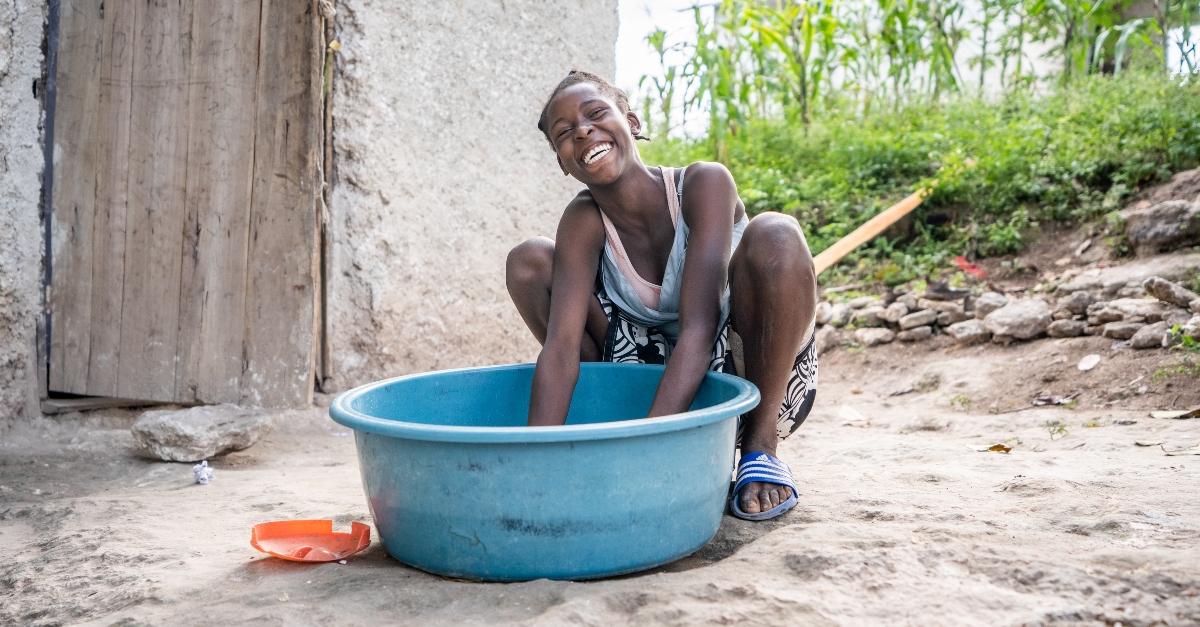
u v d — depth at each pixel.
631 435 1.50
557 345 2.04
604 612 1.41
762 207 5.59
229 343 3.24
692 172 2.05
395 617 1.44
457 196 3.74
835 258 4.48
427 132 3.65
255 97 3.16
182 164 3.25
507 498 1.53
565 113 1.99
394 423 1.56
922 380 3.98
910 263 4.93
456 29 3.69
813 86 6.72
